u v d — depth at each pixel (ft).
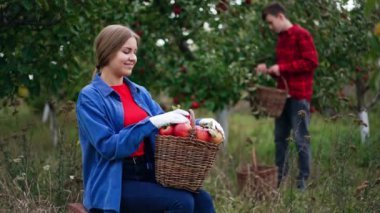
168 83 21.81
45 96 22.02
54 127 25.88
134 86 12.39
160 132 11.27
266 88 19.51
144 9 20.75
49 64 17.89
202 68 21.50
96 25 19.19
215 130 11.41
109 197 11.11
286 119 20.07
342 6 22.36
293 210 15.19
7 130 20.76
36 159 18.08
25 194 14.78
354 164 18.76
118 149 11.00
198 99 21.43
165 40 20.93
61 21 17.15
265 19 19.81
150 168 12.01
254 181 18.25
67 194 15.21
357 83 24.12
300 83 19.29
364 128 23.48
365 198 15.15
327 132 24.00
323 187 16.75
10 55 17.24
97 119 11.43
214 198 17.21
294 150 16.65
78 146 17.46
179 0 19.90
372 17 21.90
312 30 22.45
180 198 11.25
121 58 11.85
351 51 22.74
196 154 11.11
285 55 19.61
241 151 22.84
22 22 17.13
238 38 22.20
